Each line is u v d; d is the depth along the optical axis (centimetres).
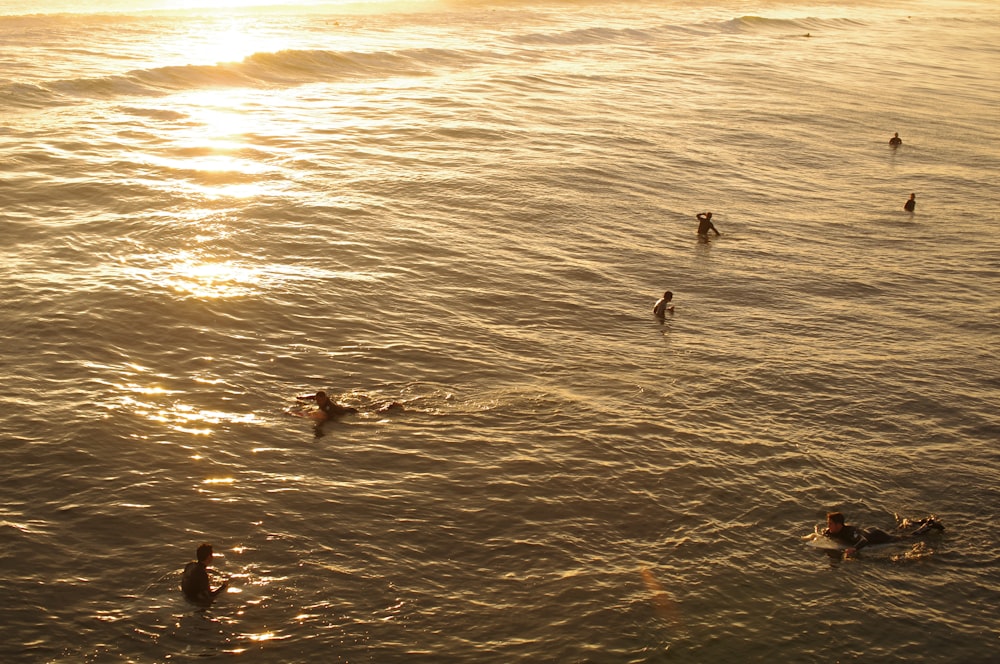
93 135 2950
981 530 1342
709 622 1119
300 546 1198
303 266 2091
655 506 1344
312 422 1482
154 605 1077
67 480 1284
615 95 4266
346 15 6412
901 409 1678
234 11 6219
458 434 1484
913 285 2297
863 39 7150
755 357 1842
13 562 1118
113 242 2120
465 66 4734
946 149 3712
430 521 1270
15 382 1519
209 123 3225
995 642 1122
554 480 1382
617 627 1098
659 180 3014
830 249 2512
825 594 1182
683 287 2181
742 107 4206
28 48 4312
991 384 1798
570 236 2455
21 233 2128
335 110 3588
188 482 1305
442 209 2556
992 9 10638
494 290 2067
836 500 1391
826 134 3825
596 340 1869
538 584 1164
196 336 1728
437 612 1105
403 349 1755
